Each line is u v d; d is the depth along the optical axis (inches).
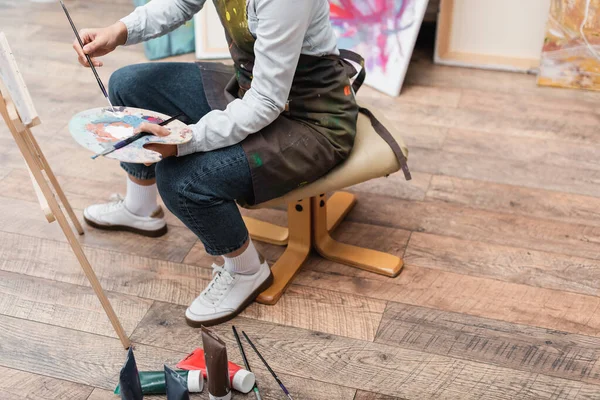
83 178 91.4
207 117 61.6
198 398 62.1
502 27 113.6
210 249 66.9
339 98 65.1
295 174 64.6
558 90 110.0
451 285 73.9
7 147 97.5
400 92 110.2
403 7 104.5
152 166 76.0
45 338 68.1
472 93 109.8
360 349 66.6
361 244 79.8
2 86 54.1
